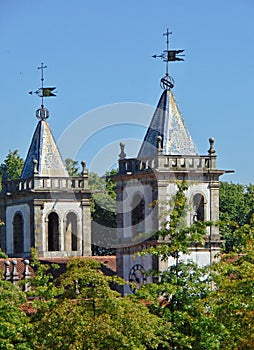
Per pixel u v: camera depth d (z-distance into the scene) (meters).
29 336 176.50
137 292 185.75
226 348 180.38
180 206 197.88
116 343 170.50
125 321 173.75
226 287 183.75
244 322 180.38
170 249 192.25
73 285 180.50
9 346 173.88
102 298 175.50
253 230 195.00
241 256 193.88
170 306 186.00
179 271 190.12
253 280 182.62
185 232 194.38
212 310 183.00
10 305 180.88
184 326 183.25
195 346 180.50
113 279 183.38
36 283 187.50
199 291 186.38
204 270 189.62
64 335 171.88
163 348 182.50
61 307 175.12
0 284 185.25
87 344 169.88
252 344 179.88
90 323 171.62
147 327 174.25
